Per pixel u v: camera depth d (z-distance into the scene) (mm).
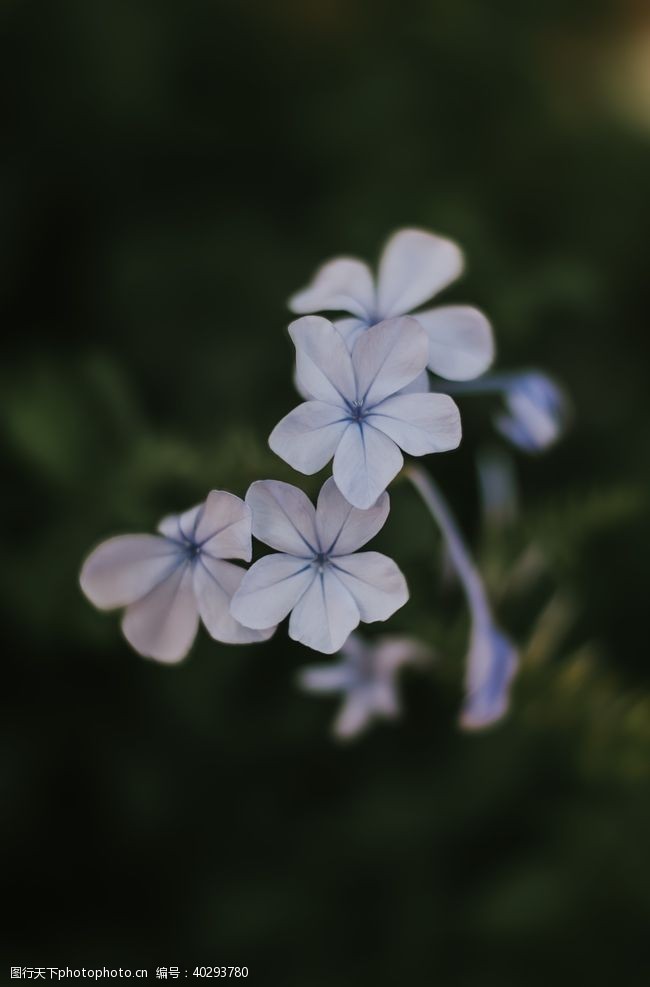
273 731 491
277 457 402
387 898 490
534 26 660
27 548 468
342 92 601
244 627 356
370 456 350
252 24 603
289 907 485
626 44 680
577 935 475
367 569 352
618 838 478
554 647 459
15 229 556
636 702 443
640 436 559
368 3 628
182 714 484
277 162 595
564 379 566
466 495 509
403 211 564
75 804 496
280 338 541
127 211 574
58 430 462
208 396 524
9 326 548
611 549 541
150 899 505
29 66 558
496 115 617
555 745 481
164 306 549
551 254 610
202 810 498
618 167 629
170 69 582
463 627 435
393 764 501
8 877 498
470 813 489
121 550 360
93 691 486
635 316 616
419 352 353
